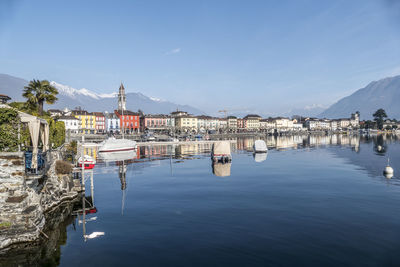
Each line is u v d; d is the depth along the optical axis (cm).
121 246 1526
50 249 1506
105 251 1467
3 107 1786
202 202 2423
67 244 1568
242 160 5766
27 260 1388
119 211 2184
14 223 1585
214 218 1983
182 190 2934
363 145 10056
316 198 2533
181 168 4622
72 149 4584
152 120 16700
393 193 2717
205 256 1389
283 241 1560
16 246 1542
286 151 7888
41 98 3928
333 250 1440
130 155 6750
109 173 4128
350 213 2073
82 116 14162
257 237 1625
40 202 1955
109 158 6131
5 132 1725
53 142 3306
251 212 2116
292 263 1303
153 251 1459
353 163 5100
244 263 1310
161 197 2628
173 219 1972
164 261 1344
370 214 2045
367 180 3428
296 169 4438
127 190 2959
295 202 2397
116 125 15462
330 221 1894
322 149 8450
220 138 15662
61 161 2652
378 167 4553
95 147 8531
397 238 1588
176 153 7231
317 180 3456
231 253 1419
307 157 6266
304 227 1780
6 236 1548
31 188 1766
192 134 15612
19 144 1816
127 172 4219
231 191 2862
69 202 2488
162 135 14225
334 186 3075
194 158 6100
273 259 1346
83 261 1361
